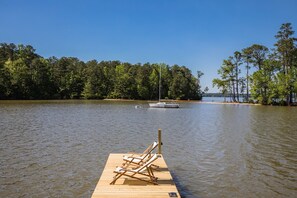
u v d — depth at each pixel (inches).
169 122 1362.0
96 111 1962.4
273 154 691.4
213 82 3833.7
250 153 699.4
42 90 4025.6
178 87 4690.0
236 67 3782.0
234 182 482.9
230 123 1341.0
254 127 1192.2
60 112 1808.6
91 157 632.4
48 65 4478.3
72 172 519.5
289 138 919.0
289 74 2989.7
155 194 340.5
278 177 513.7
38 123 1215.6
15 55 4785.9
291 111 2174.0
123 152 690.2
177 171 541.6
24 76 3777.1
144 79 4601.4
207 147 767.1
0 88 3518.7
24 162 582.9
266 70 3216.0
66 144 772.0
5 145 746.8
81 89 4478.3
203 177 507.2
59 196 407.5
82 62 5132.9
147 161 430.3
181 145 791.1
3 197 400.8
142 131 1040.8
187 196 419.2
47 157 625.9
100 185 371.2
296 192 442.9
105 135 932.0
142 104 3120.1
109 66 5403.5
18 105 2481.5
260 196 424.8
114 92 4483.3
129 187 362.9
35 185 450.0
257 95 3316.9
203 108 2586.1
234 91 3873.0
